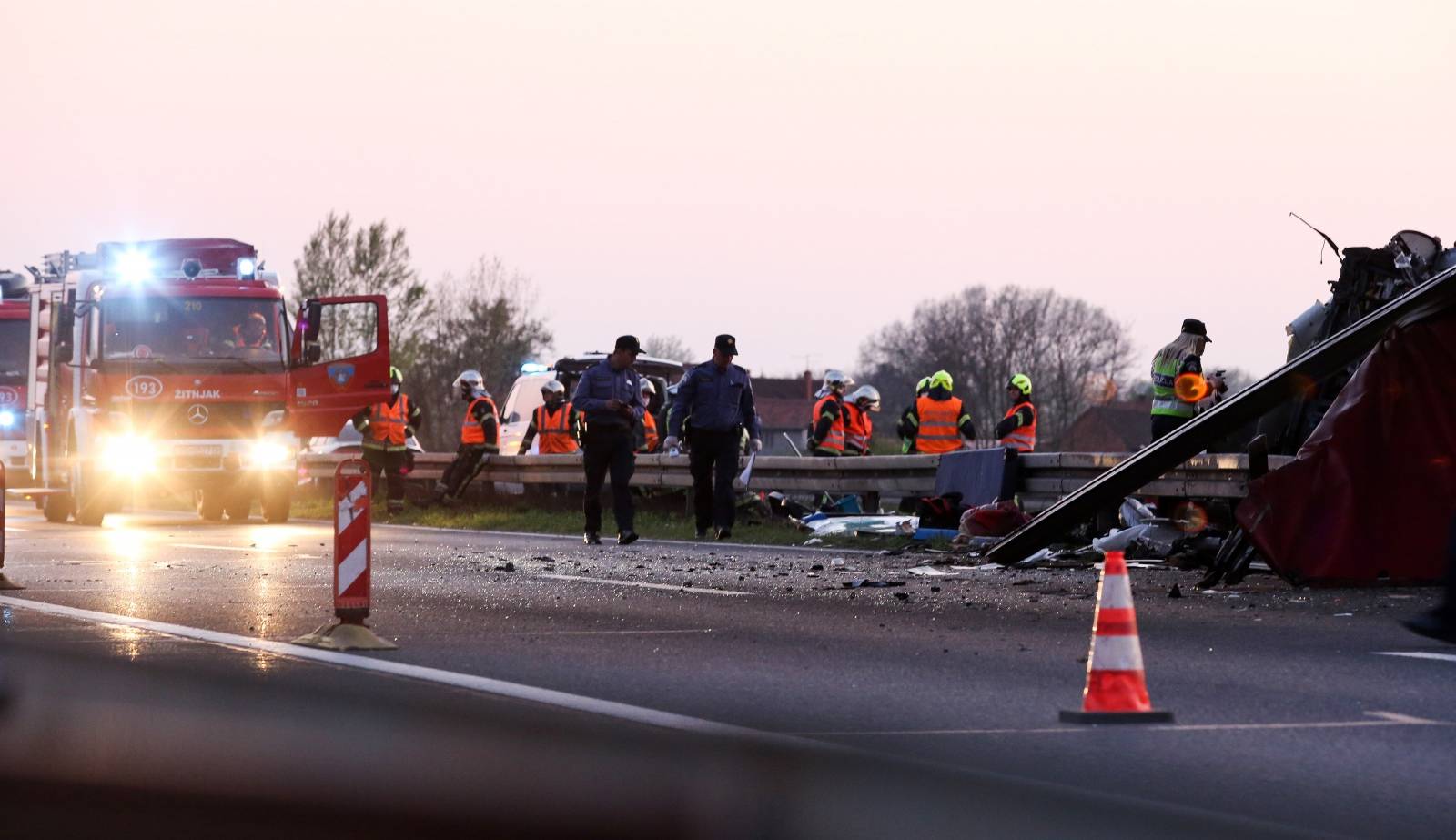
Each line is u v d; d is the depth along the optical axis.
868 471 44.19
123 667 17.84
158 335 53.75
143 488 54.16
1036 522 31.03
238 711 15.09
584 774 12.27
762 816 10.98
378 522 54.69
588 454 40.66
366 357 54.88
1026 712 15.19
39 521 60.84
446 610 24.17
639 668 17.95
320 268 123.75
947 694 16.17
